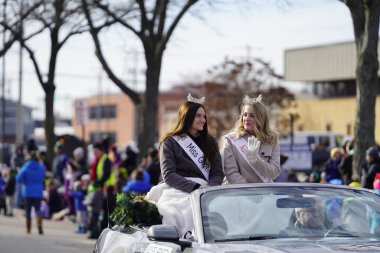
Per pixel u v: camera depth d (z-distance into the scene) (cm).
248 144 835
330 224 668
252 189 704
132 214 782
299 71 4700
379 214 686
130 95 2361
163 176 803
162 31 2272
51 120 2619
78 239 1820
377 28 1537
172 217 757
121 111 8794
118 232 798
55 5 2367
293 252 583
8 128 9381
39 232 1947
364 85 1551
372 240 643
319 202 689
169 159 806
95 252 842
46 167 2391
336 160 1673
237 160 855
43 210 2366
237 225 662
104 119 9094
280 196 694
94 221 1817
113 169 1995
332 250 589
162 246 669
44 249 1606
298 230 661
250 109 860
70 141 3838
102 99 9088
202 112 823
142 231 747
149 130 2306
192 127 820
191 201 694
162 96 7431
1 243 1719
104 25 2320
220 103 4953
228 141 859
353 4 1530
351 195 711
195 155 813
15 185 2516
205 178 817
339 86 4891
